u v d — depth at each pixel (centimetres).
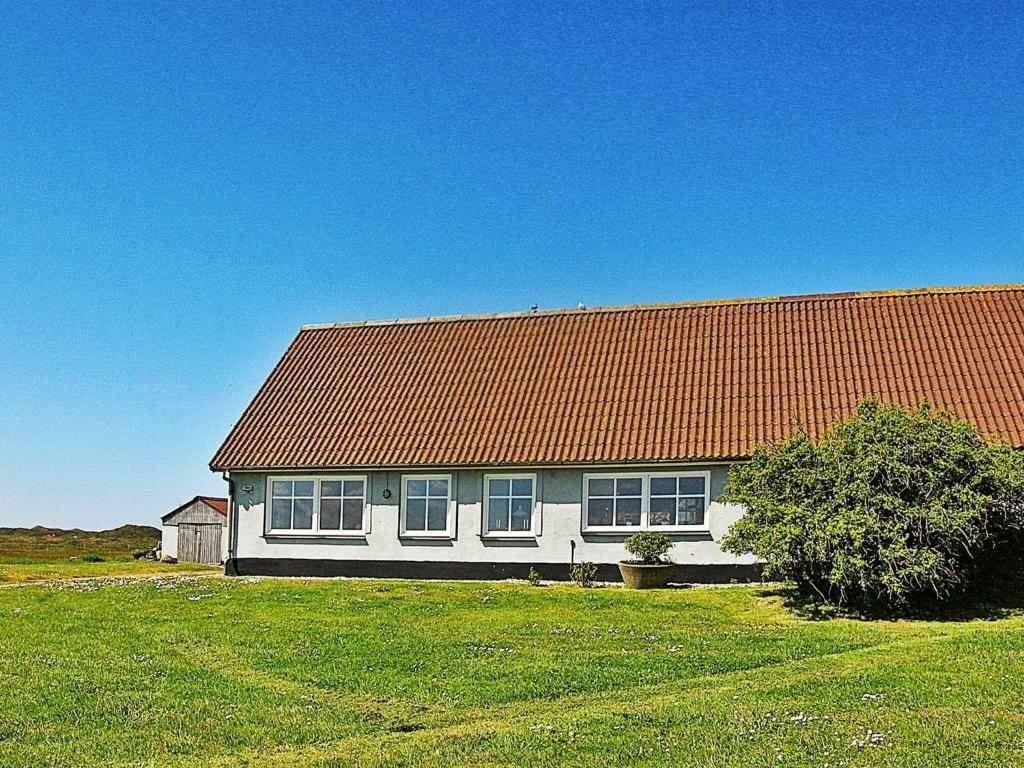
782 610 2130
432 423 2992
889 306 3098
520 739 1130
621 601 2289
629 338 3209
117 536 7856
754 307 3241
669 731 1138
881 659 1495
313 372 3362
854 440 2128
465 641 1803
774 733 1109
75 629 1962
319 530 2970
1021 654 1454
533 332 3353
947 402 2631
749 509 2239
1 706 1330
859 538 1967
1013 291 3033
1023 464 2080
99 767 1088
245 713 1300
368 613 2153
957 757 1009
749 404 2775
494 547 2811
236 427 3145
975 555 2064
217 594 2477
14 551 5506
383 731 1220
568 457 2734
